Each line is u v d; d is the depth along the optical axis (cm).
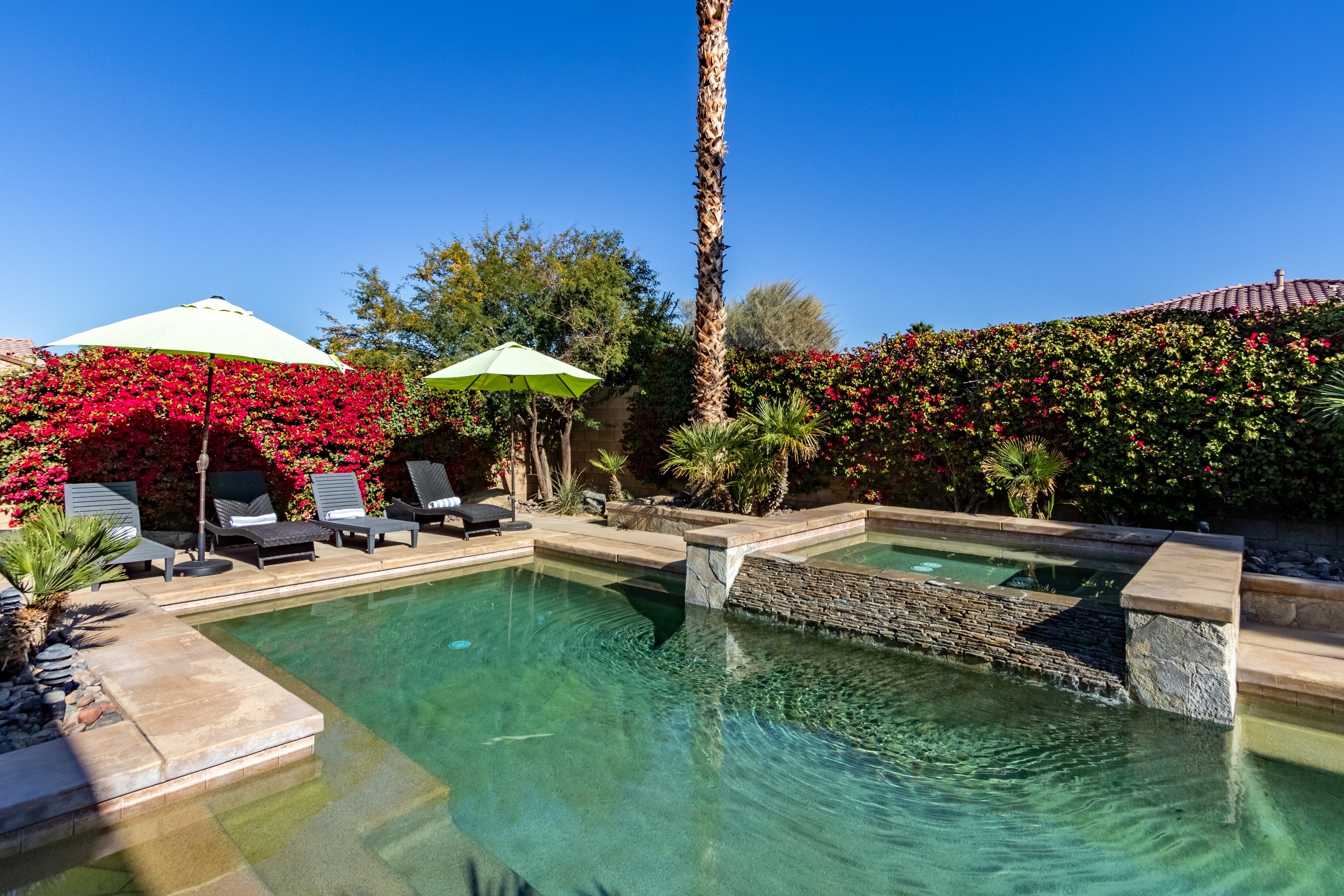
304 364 614
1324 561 633
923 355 939
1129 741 344
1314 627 477
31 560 340
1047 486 810
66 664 339
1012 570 597
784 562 586
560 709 387
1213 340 729
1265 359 698
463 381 966
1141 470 778
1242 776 310
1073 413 814
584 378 874
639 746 340
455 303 1414
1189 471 744
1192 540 574
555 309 1302
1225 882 233
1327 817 277
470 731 355
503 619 571
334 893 206
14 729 275
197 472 837
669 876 234
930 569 598
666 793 294
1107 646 404
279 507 917
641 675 443
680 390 1211
